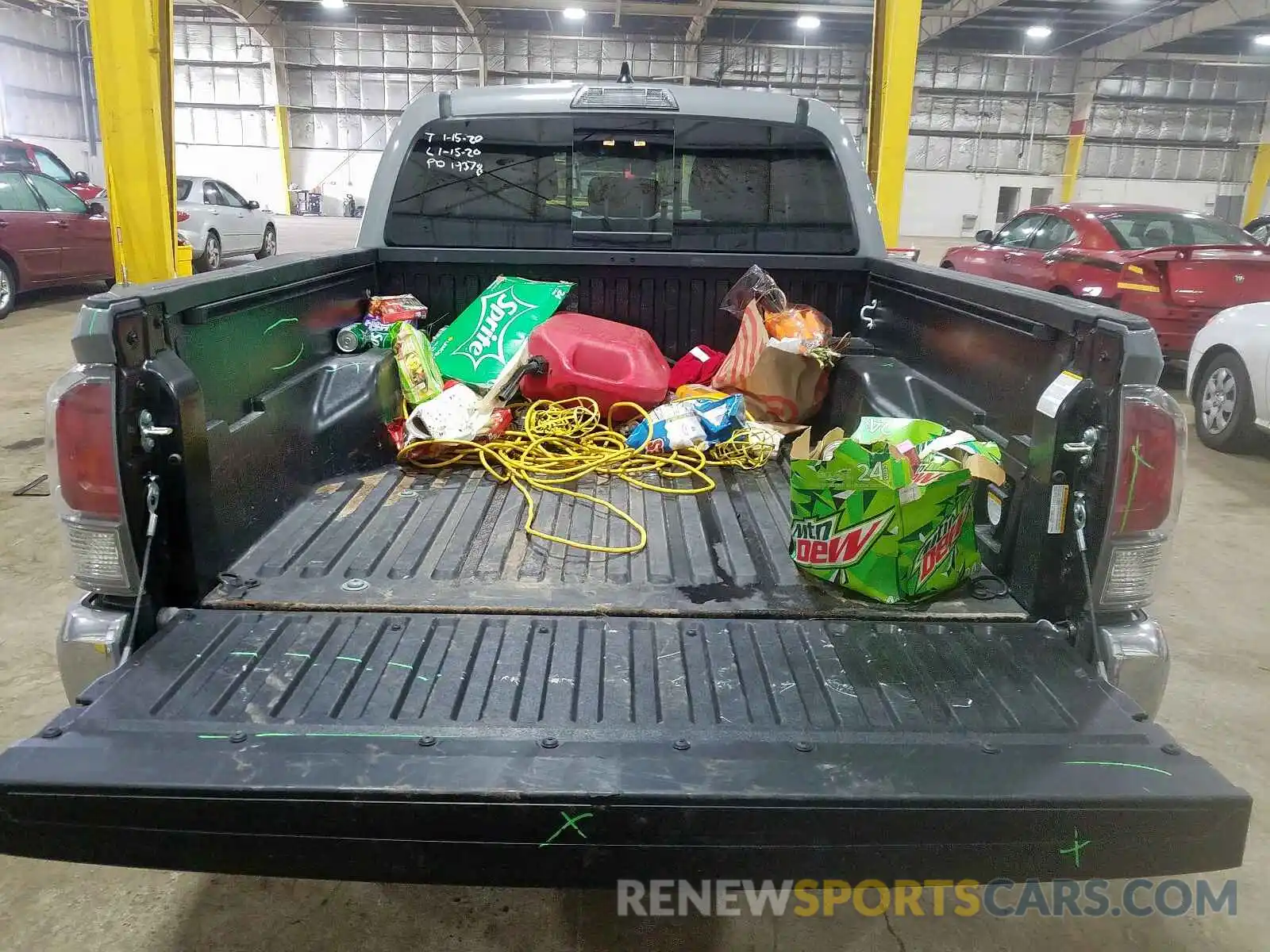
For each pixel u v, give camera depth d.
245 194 28.78
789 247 3.27
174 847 1.41
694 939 2.13
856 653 1.78
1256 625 3.75
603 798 1.37
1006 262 9.04
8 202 9.64
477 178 3.21
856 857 1.40
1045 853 1.40
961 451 2.01
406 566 2.11
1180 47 26.86
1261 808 2.62
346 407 2.71
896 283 2.95
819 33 26.81
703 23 24.56
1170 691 3.24
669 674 1.70
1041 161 28.53
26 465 5.36
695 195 3.24
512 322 3.18
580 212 3.24
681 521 2.43
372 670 1.69
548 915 2.20
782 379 3.01
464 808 1.37
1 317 9.59
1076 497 1.81
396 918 2.18
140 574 1.79
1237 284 6.89
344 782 1.38
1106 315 1.73
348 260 2.96
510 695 1.62
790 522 2.36
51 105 26.23
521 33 27.50
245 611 1.90
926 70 27.58
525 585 2.04
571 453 2.86
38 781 1.38
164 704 1.57
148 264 6.26
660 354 3.29
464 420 2.85
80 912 2.19
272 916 2.18
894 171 7.40
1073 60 27.41
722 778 1.40
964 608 1.94
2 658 3.27
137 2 5.82
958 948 2.13
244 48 27.70
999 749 1.49
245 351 2.21
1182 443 1.74
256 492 2.22
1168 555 1.83
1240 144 28.19
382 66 27.78
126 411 1.72
